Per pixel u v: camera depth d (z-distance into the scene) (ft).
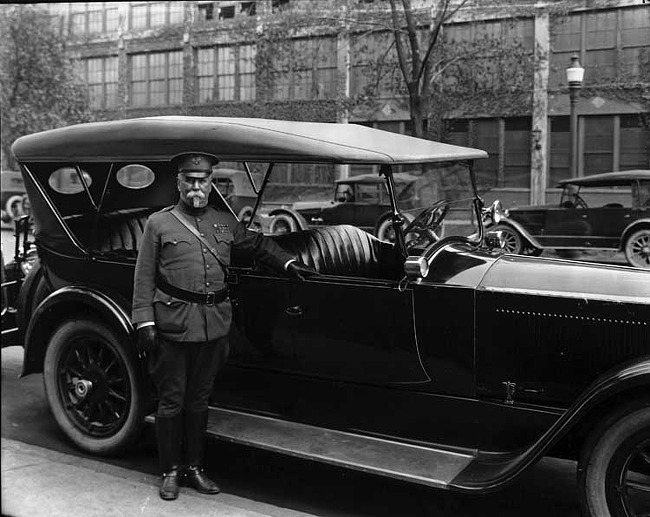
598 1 52.85
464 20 54.44
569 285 9.11
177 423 9.89
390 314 9.68
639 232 34.24
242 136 10.05
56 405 11.89
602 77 53.67
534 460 8.23
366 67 56.18
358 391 10.25
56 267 12.18
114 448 11.30
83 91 67.56
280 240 11.25
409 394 9.89
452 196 11.54
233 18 67.36
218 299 9.80
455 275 9.61
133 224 12.94
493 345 9.29
